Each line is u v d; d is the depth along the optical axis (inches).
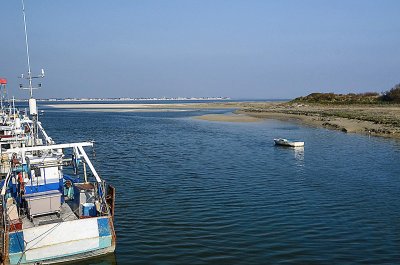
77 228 589.6
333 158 1562.5
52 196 640.4
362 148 1823.3
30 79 817.5
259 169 1342.3
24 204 672.4
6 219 577.9
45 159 690.8
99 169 1332.4
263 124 3270.2
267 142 2076.8
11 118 1375.5
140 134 2513.5
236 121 3629.4
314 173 1273.4
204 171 1304.1
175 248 670.5
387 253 647.8
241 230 752.3
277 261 619.2
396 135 2276.1
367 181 1151.6
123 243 692.1
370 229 756.0
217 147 1887.3
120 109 7332.7
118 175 1238.9
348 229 756.6
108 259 624.4
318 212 861.2
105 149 1819.6
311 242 693.9
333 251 655.8
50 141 861.8
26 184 655.1
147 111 6269.7
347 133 2472.9
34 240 564.7
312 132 2583.7
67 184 740.7
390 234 730.8
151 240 705.6
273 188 1074.1
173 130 2790.4
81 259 608.1
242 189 1064.2
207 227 770.2
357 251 655.8
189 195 1001.5
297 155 1643.7
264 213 855.1
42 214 642.2
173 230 754.2
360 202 936.3
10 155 842.2
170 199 965.2
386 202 935.7
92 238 600.1
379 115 3501.5
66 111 6663.4
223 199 965.2
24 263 561.6
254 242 694.5
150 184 1120.8
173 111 6117.1
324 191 1040.8
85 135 2453.2
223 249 666.2
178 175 1240.2
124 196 992.9
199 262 617.3
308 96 6446.9
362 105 5260.8
